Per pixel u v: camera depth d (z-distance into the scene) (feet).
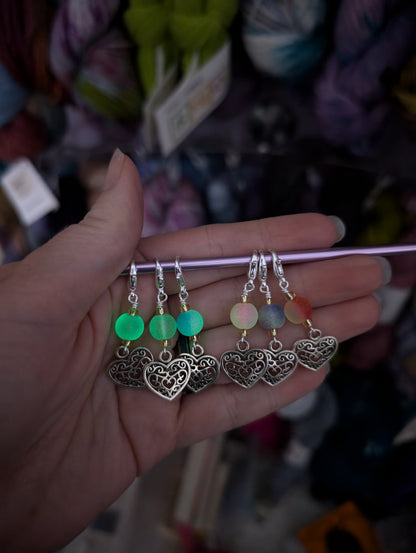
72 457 0.50
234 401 0.55
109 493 0.51
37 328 0.44
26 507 0.48
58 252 0.46
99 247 0.47
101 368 0.53
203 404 0.55
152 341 0.56
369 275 0.55
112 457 0.51
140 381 0.52
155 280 0.56
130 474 0.52
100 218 0.48
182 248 0.56
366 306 0.57
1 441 0.45
